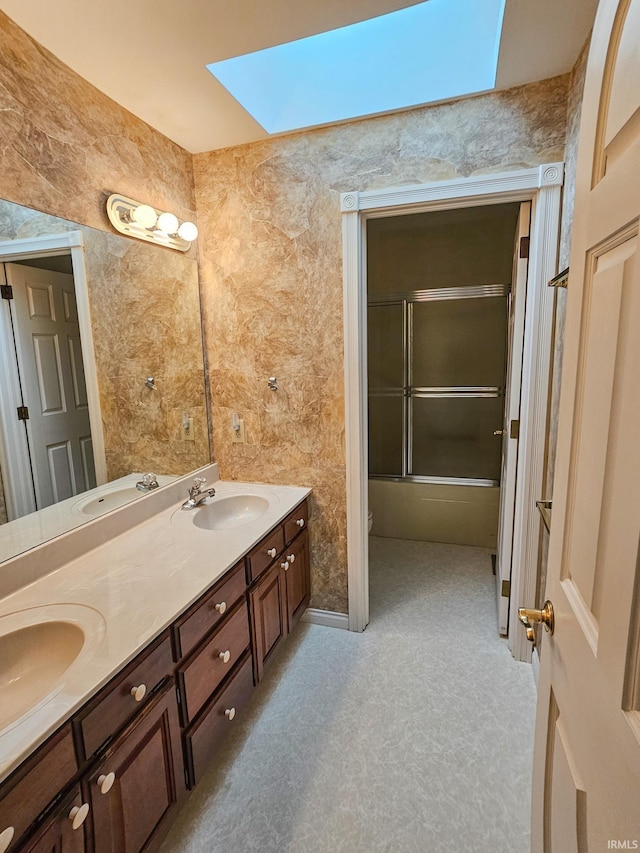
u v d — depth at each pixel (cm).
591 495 70
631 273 56
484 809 140
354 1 126
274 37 139
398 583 280
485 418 340
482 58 165
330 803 143
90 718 93
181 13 128
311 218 200
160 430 199
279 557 191
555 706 88
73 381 157
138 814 109
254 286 215
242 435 230
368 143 187
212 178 213
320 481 221
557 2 126
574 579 78
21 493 138
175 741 124
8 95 130
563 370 87
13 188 133
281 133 196
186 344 215
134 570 143
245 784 150
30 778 81
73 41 138
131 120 177
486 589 271
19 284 137
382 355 355
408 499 346
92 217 162
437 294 334
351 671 202
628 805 52
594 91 73
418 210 191
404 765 155
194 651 131
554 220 173
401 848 129
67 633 115
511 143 172
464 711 178
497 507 328
